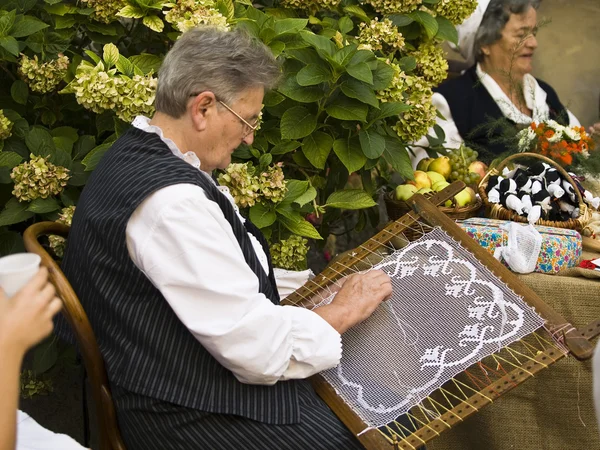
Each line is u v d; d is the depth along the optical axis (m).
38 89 2.28
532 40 3.52
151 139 1.70
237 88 1.69
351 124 2.47
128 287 1.62
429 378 1.72
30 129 2.37
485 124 3.19
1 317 1.06
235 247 1.65
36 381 2.47
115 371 1.66
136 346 1.64
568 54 4.07
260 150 2.46
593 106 4.12
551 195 2.41
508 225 2.24
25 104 2.38
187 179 1.60
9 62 2.43
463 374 2.20
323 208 2.49
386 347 1.80
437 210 2.01
